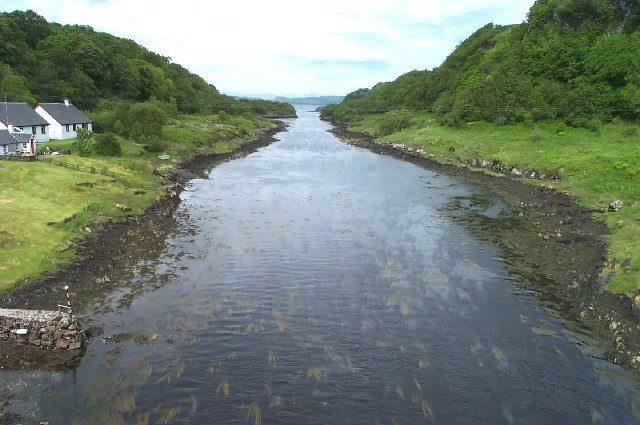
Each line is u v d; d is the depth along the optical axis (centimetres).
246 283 3016
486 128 8988
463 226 4284
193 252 3584
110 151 6316
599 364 2142
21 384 1966
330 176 6969
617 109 7738
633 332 2292
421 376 2047
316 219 4534
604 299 2645
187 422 1748
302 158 9056
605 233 3825
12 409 1811
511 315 2603
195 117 13675
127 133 8181
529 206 4991
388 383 1995
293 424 1752
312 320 2530
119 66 12794
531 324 2503
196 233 4059
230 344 2281
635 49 8169
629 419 1803
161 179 5791
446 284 3005
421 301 2761
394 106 16862
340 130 16138
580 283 2983
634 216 4006
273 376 2031
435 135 9656
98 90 11350
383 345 2284
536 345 2298
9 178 4306
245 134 12438
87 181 4619
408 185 6250
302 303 2734
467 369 2102
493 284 3014
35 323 2217
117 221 3903
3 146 5597
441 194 5662
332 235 4022
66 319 2220
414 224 4356
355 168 7744
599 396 1930
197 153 8462
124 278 3058
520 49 10481
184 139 8994
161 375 2028
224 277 3108
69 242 3303
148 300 2739
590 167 5750
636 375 2056
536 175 6169
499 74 10006
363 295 2845
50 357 2148
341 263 3369
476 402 1886
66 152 5856
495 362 2156
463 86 11669
